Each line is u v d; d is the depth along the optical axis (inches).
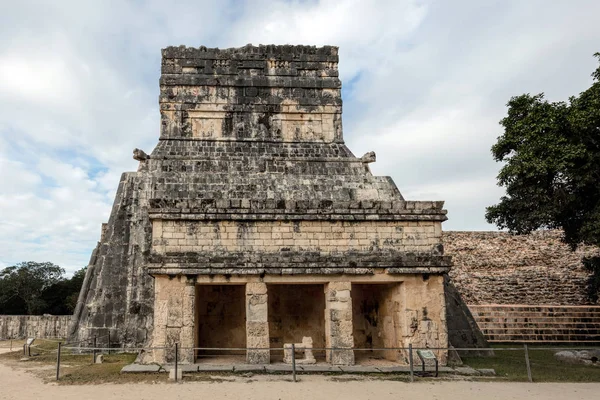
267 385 475.2
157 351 563.8
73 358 670.5
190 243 587.8
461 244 1396.4
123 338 715.4
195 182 808.9
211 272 573.3
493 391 469.7
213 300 692.1
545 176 690.8
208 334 679.7
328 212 611.8
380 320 687.1
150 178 812.0
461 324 764.0
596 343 970.7
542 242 1387.8
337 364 576.1
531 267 1311.5
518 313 1019.9
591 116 639.1
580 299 1186.6
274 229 605.0
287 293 712.4
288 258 588.1
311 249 604.4
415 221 630.5
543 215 693.3
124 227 783.1
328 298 596.4
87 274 804.0
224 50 927.0
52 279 2086.6
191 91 900.6
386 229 623.2
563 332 994.7
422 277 609.0
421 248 623.8
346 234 614.9
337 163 890.7
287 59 936.9
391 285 646.5
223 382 487.8
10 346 947.3
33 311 1982.0
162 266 570.6
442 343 595.8
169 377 500.4
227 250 590.6
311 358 585.3
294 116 918.4
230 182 812.6
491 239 1413.6
